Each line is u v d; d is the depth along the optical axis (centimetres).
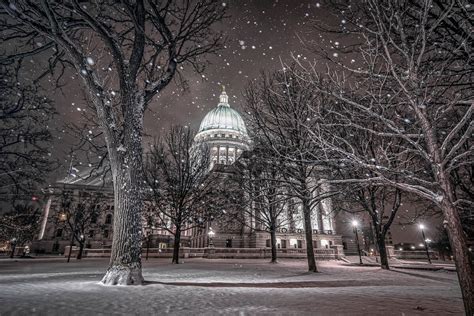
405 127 667
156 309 579
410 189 515
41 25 972
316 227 6181
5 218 3153
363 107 564
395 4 558
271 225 3102
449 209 457
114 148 1045
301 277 1445
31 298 668
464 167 1433
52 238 6700
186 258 3825
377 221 2266
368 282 1271
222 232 5294
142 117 1130
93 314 524
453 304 714
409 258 4928
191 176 3014
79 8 955
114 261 954
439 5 612
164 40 1173
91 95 1060
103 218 6644
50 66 1250
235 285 1034
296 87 1323
